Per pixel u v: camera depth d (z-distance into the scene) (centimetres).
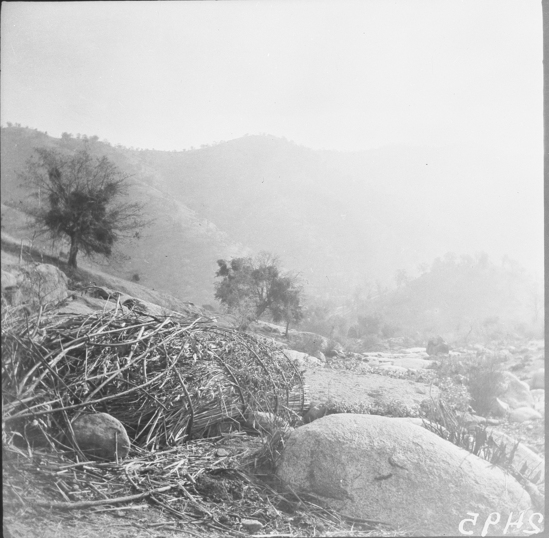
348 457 329
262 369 438
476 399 454
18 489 277
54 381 327
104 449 325
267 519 303
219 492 320
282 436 377
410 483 319
